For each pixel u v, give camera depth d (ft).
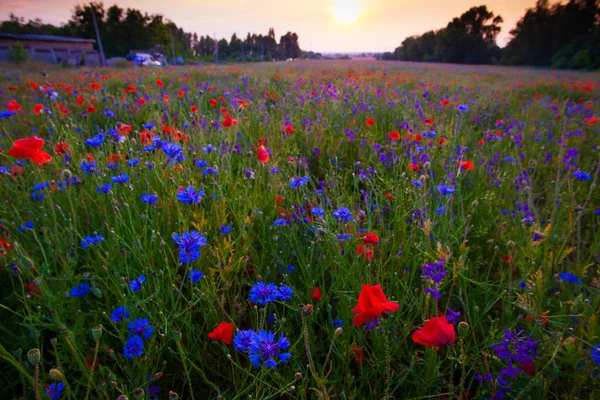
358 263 2.76
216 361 2.56
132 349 2.09
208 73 20.61
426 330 1.79
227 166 4.33
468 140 6.72
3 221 3.16
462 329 1.89
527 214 3.64
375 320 2.16
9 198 3.96
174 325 2.54
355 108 8.61
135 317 2.37
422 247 3.01
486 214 4.27
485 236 3.91
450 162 4.64
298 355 2.34
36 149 2.68
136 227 3.21
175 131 4.83
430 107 9.16
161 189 3.93
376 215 3.52
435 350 2.22
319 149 6.19
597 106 11.64
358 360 2.36
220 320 2.57
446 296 3.12
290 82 14.84
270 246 3.31
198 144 4.84
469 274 3.18
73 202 3.55
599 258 3.29
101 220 3.41
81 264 3.22
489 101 11.63
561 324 2.39
